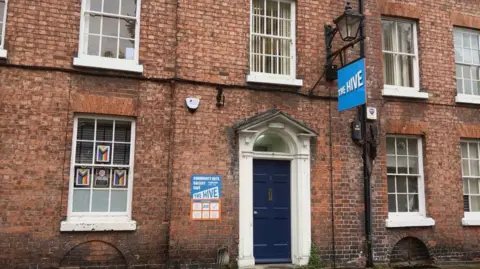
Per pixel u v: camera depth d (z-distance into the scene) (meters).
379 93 10.23
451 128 10.73
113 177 8.38
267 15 9.90
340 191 9.53
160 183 8.46
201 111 8.83
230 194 8.79
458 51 11.40
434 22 11.04
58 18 8.30
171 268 8.23
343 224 9.43
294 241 9.21
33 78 8.00
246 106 9.15
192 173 8.60
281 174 9.45
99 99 8.29
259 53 9.69
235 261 8.66
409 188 10.39
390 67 10.77
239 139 8.95
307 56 9.77
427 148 10.41
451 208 10.39
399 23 11.02
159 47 8.82
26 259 7.57
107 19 8.73
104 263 8.02
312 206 9.27
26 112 7.89
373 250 9.59
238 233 8.73
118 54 8.68
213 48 9.12
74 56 8.27
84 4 8.57
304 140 9.34
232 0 9.44
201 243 8.48
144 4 8.86
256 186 9.26
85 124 8.37
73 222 7.84
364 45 10.27
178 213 8.41
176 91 8.72
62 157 7.98
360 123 9.86
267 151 9.52
